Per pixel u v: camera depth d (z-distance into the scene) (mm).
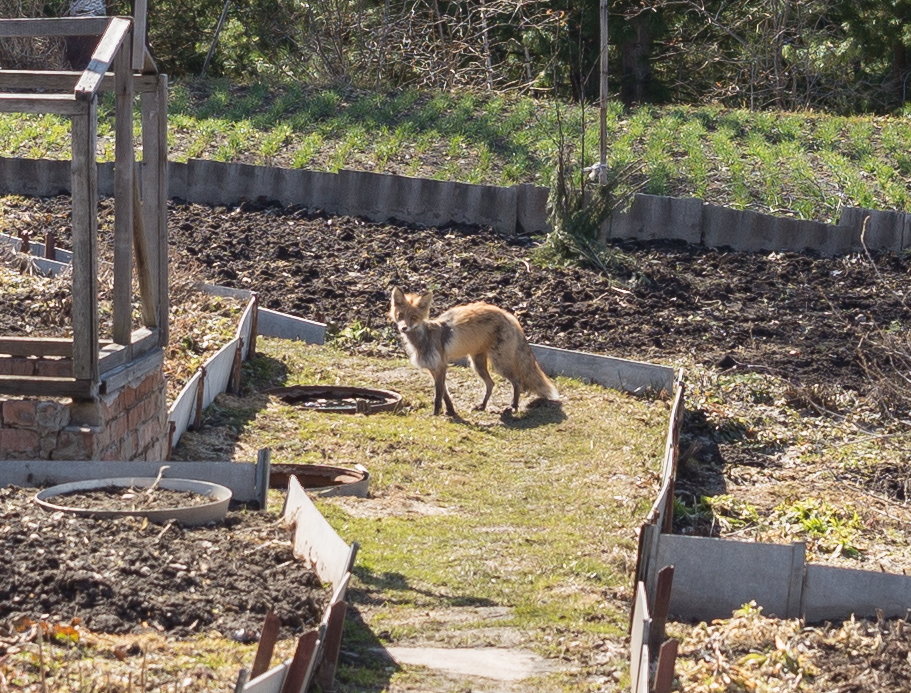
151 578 7137
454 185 23844
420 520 10562
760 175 26562
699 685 6855
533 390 15078
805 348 18016
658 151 27375
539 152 27891
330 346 17453
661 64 41125
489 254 22047
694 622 8375
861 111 41375
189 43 40875
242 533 8211
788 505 11711
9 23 9977
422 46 36844
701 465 13250
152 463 9164
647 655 6352
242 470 9203
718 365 17031
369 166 26859
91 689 5734
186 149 27484
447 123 29656
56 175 24891
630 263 21469
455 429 14148
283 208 24469
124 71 9734
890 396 15383
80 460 9266
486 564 9305
